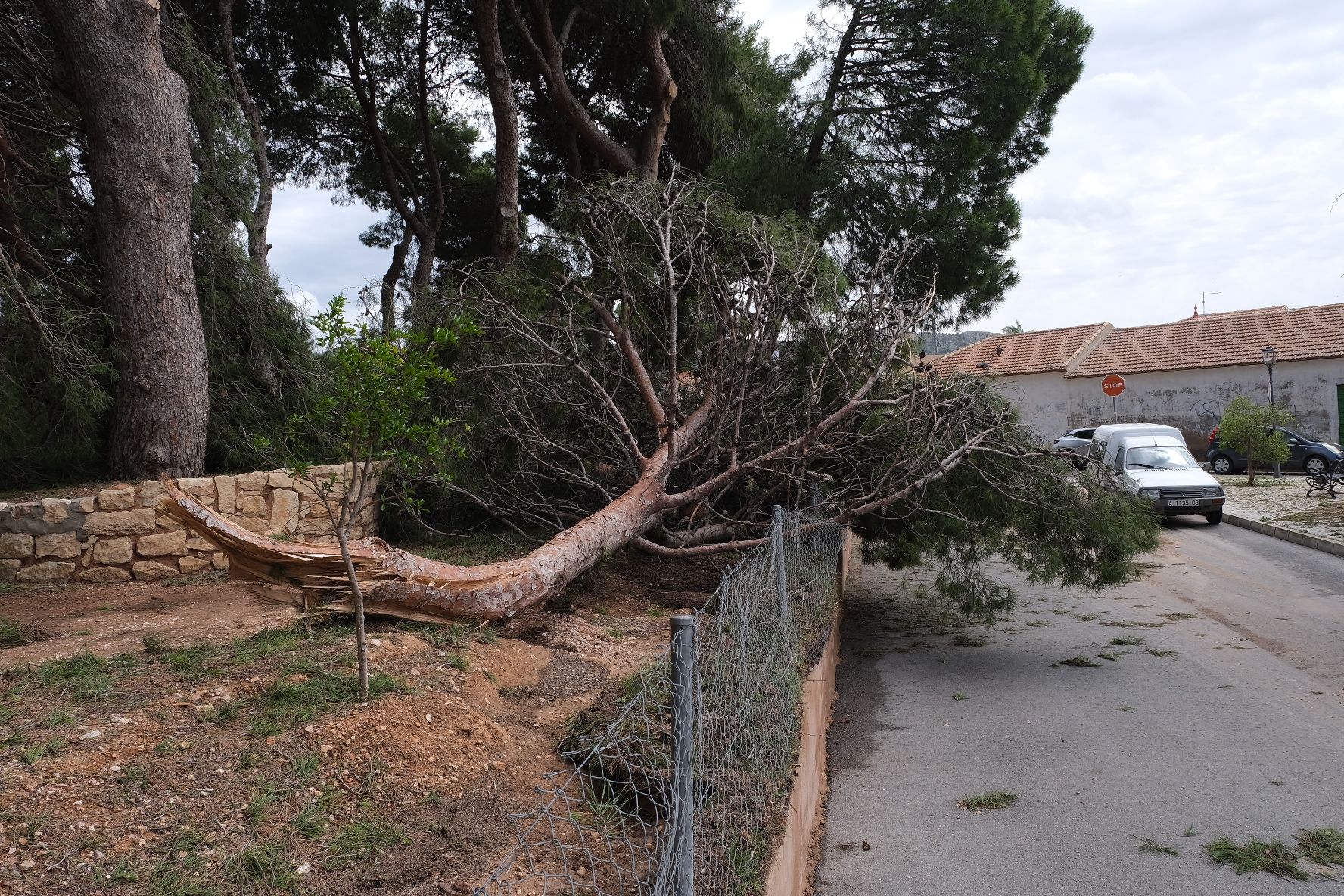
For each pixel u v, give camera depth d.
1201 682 7.09
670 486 9.73
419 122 18.12
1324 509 16.62
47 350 8.33
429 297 9.50
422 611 5.59
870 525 8.90
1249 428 22.03
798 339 9.20
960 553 8.64
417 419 8.73
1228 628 8.88
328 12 15.41
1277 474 23.27
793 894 3.64
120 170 8.47
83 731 3.59
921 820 4.77
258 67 15.74
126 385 8.57
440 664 4.82
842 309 9.11
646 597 8.06
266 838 3.05
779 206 15.09
